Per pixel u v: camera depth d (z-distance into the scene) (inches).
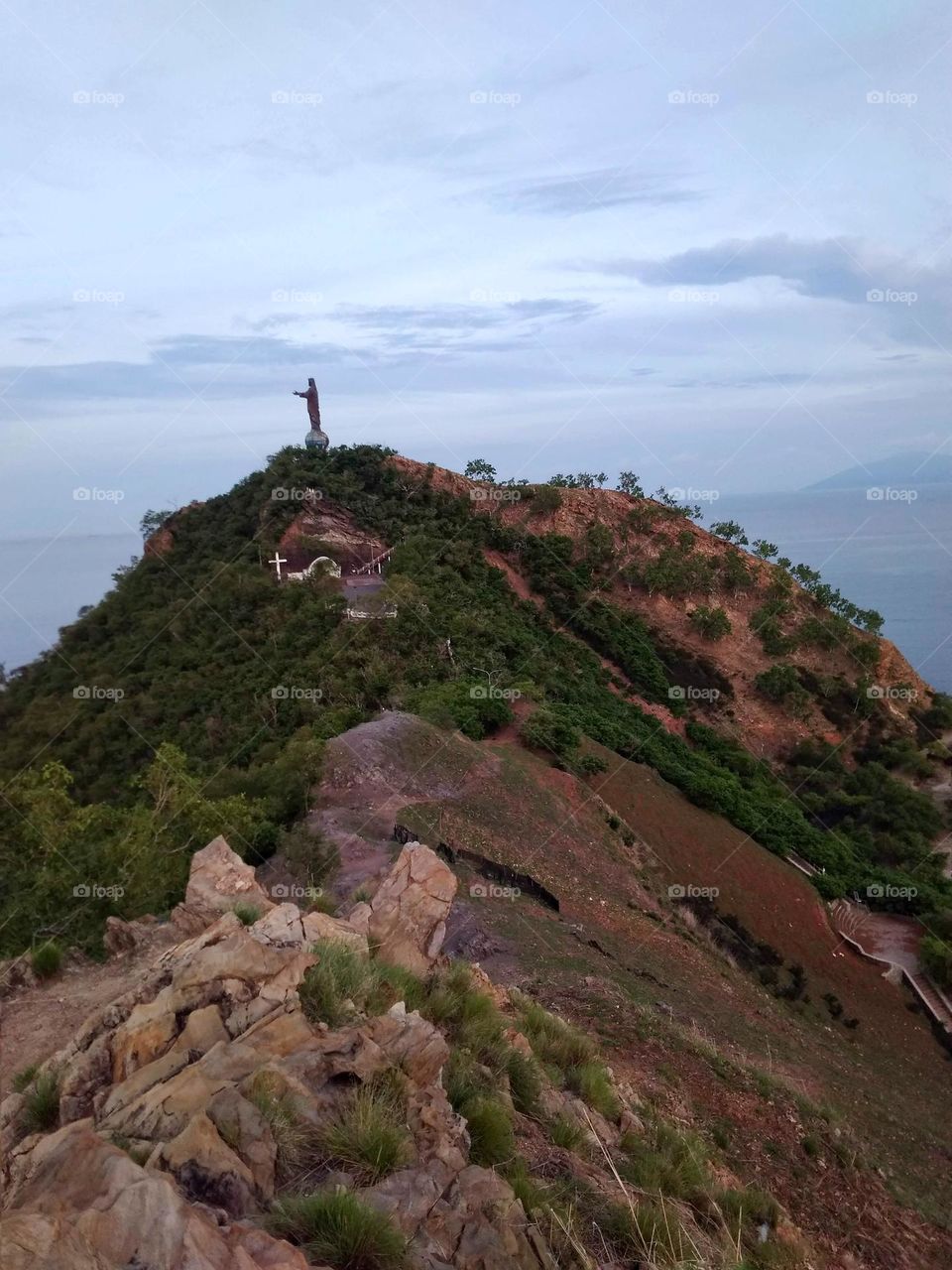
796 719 3361.2
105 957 504.4
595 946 991.0
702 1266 264.4
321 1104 239.9
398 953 432.8
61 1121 257.8
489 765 1572.3
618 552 4106.8
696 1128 501.0
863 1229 467.5
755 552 4505.4
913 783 3166.8
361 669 2129.7
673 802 1941.4
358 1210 190.7
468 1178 233.9
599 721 2223.2
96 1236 153.8
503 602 3250.5
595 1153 339.6
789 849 2060.8
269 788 1374.3
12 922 731.4
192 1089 229.8
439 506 3897.6
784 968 1477.6
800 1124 576.7
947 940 1786.4
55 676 2662.4
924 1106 1076.5
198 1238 157.5
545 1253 227.8
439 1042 298.4
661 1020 697.6
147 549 3430.1
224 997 288.2
